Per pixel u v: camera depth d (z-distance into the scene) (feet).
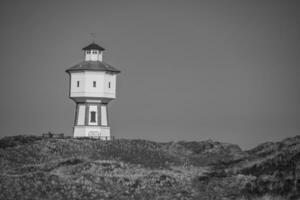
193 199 601.21
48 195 574.15
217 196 611.88
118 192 603.67
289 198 583.58
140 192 608.60
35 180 599.16
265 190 609.42
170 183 636.48
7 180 590.55
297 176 619.67
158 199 595.06
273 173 645.92
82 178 623.77
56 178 612.70
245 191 618.44
